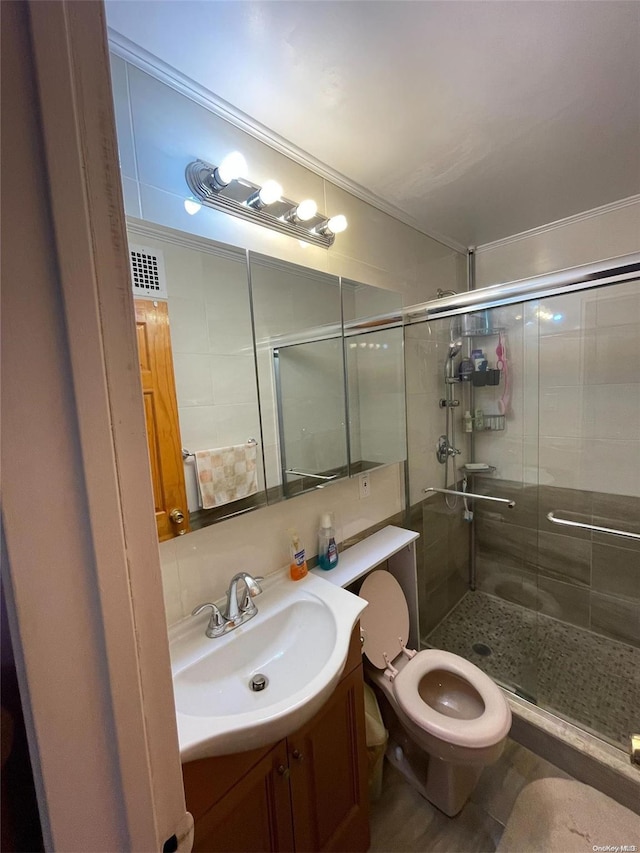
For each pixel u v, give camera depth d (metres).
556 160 1.30
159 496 0.92
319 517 1.36
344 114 1.05
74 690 0.28
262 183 1.11
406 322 1.73
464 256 2.09
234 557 1.09
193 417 0.99
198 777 0.68
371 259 1.54
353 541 1.52
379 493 1.65
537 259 1.86
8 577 0.26
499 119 1.09
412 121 1.09
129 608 0.31
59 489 0.27
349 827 1.02
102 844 0.30
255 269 1.13
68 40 0.26
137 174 0.86
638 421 1.65
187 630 0.97
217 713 0.83
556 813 1.17
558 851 1.08
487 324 1.96
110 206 0.30
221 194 1.01
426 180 1.40
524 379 1.95
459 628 1.98
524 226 1.81
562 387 1.84
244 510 1.09
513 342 1.95
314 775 0.91
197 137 0.96
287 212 1.16
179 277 0.95
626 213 1.59
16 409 0.25
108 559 0.29
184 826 0.37
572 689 1.53
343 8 0.76
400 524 1.77
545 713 1.41
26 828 0.29
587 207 1.64
